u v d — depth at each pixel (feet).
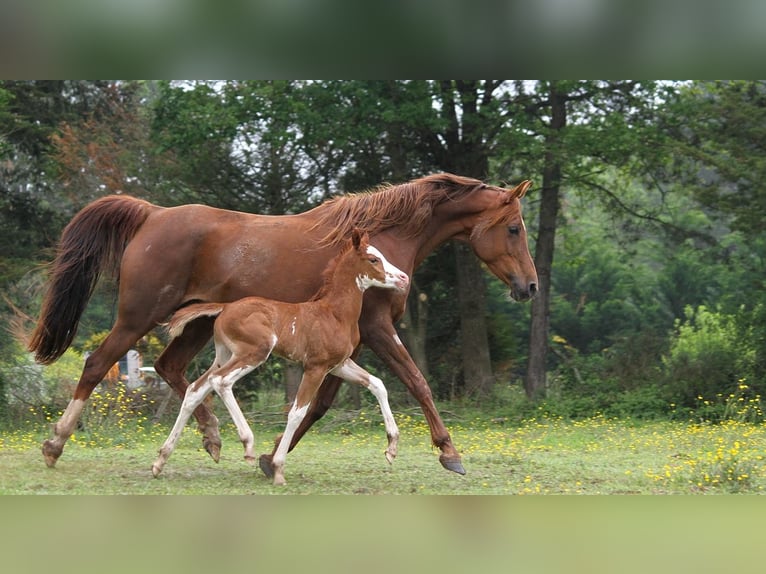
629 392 58.54
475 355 61.67
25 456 28.43
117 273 27.40
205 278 25.77
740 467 26.23
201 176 59.41
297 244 25.79
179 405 49.93
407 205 26.76
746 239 62.44
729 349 60.75
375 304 25.67
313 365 24.17
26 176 65.67
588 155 58.80
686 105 59.72
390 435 24.72
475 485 24.93
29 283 63.00
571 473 27.40
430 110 56.54
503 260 27.35
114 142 62.90
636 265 103.35
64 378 54.85
